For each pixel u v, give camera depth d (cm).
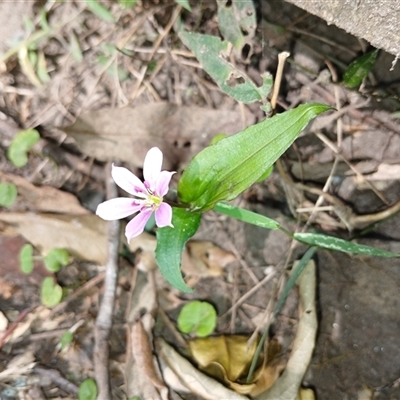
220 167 8
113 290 10
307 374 10
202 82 12
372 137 11
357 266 10
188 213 8
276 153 8
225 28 11
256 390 10
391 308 10
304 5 9
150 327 10
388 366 10
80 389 10
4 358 10
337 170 11
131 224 8
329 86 11
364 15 8
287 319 10
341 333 10
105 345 10
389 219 10
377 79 11
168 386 10
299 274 10
